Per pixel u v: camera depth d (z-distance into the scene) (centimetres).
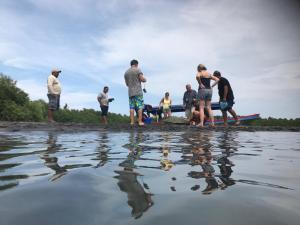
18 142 438
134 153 311
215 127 951
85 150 338
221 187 164
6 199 135
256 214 117
